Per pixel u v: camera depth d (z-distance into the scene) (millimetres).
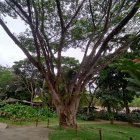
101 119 33812
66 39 17969
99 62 17375
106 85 30016
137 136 18656
